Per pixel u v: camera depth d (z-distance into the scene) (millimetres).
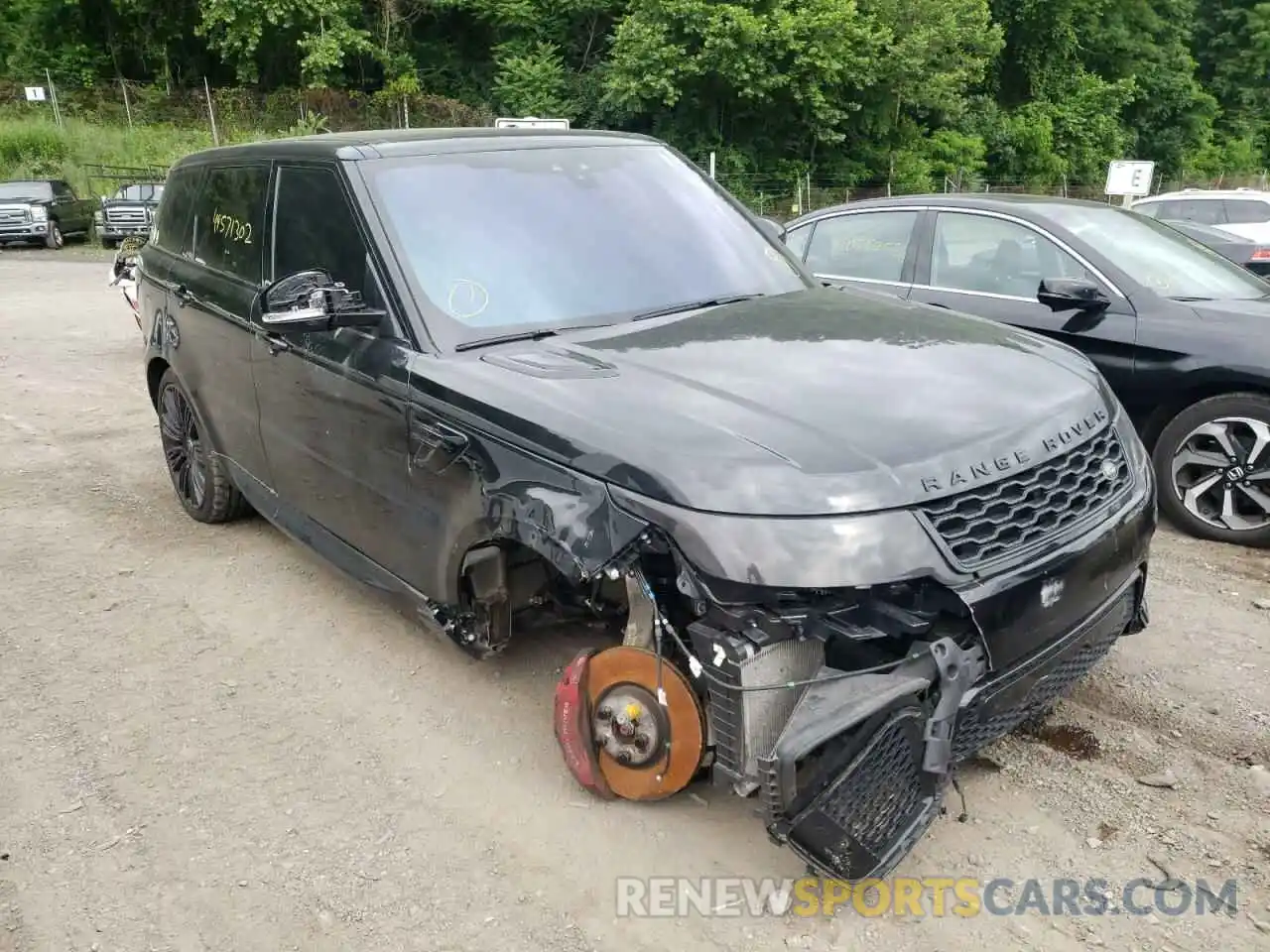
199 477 5695
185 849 3188
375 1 38500
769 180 35469
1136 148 51094
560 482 2914
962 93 42969
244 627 4645
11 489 6598
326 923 2865
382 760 3617
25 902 2982
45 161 31266
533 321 3654
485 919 2855
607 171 4316
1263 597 4598
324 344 3936
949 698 2605
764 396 2971
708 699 2820
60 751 3727
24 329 12969
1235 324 5137
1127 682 3910
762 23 33500
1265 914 2754
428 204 3857
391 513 3723
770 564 2520
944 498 2648
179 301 5328
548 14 38000
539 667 4168
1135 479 3283
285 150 4438
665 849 3088
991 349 3432
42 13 40312
